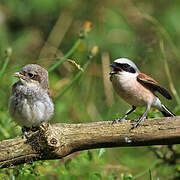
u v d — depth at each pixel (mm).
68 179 9602
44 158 8031
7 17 15828
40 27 15844
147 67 14203
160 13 15828
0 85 11734
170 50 14438
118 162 11469
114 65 9883
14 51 14836
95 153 10203
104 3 15586
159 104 10250
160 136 7836
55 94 12406
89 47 14289
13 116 8938
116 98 13711
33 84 9008
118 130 7969
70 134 7953
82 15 15531
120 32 15055
